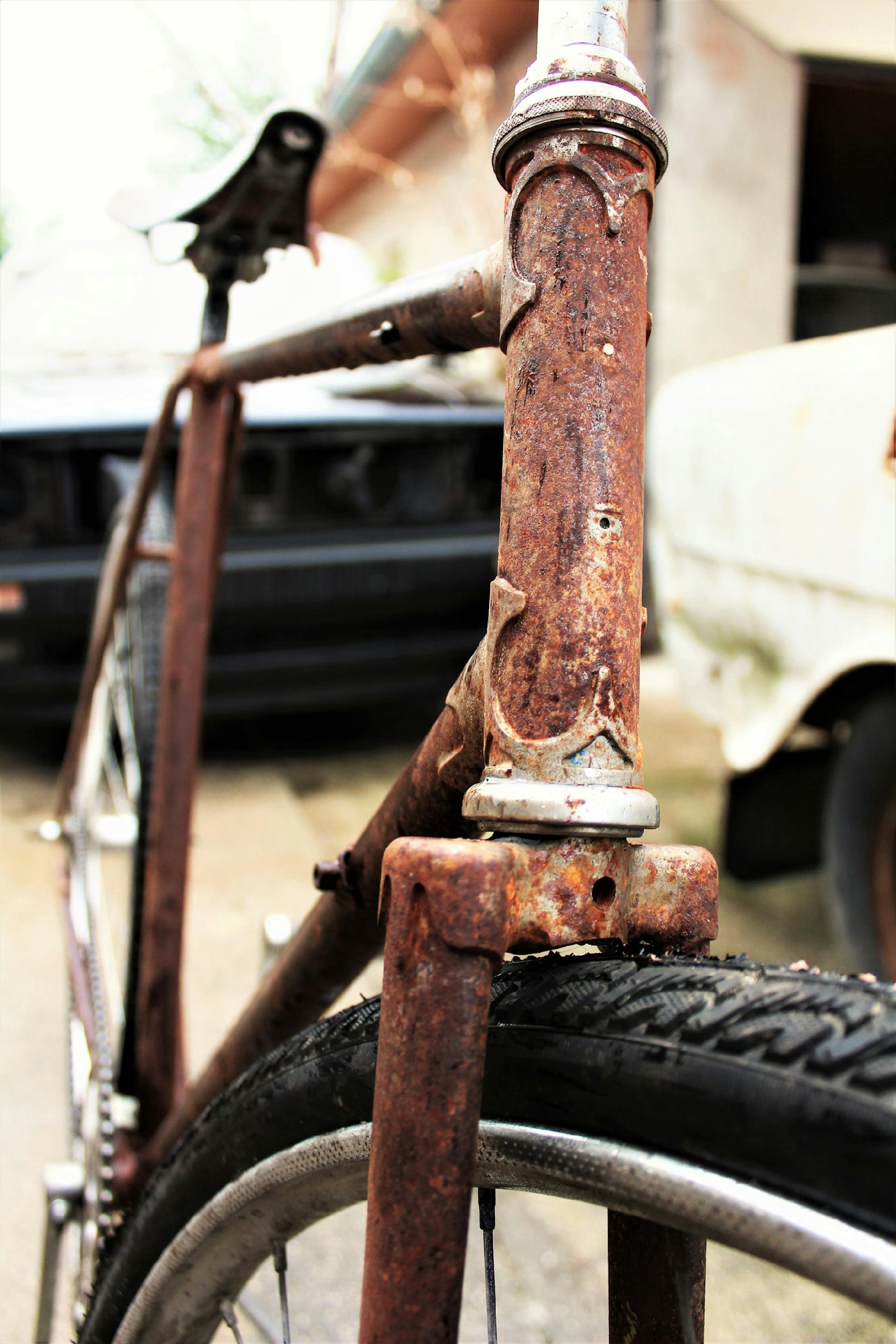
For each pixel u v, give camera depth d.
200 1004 2.03
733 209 4.74
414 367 3.95
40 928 2.37
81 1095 1.23
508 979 0.45
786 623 1.47
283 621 3.08
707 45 4.57
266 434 3.02
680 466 1.68
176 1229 0.65
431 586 3.15
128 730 1.68
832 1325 1.28
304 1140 0.54
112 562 1.60
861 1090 0.32
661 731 3.69
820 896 2.44
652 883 0.43
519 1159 0.42
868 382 1.27
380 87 6.87
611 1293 0.50
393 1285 0.37
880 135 5.80
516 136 0.43
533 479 0.42
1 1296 1.34
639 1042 0.38
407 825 0.56
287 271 3.38
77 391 3.24
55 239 3.89
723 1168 0.36
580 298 0.42
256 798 3.21
